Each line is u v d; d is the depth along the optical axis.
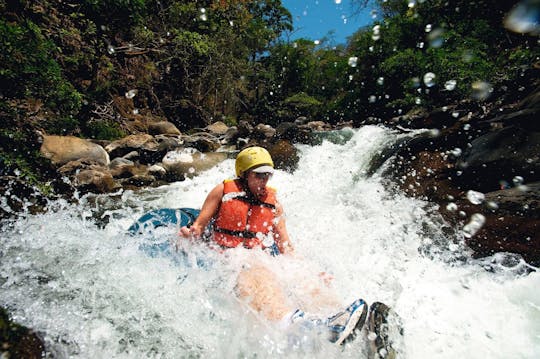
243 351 1.69
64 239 2.63
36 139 5.11
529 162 3.50
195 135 10.59
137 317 1.85
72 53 9.00
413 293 2.19
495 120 4.59
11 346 1.51
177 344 1.72
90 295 1.96
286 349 1.67
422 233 3.07
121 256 2.32
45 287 1.99
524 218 2.85
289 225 3.28
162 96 14.53
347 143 6.76
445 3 9.80
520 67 6.54
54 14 8.20
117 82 11.35
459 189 3.80
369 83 16.62
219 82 17.02
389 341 1.57
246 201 2.29
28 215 3.37
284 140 6.57
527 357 1.66
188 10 14.12
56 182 4.61
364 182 4.73
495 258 2.61
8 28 4.37
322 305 1.95
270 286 1.93
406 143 5.31
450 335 1.82
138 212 4.02
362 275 2.42
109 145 6.97
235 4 16.92
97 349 1.65
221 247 2.23
